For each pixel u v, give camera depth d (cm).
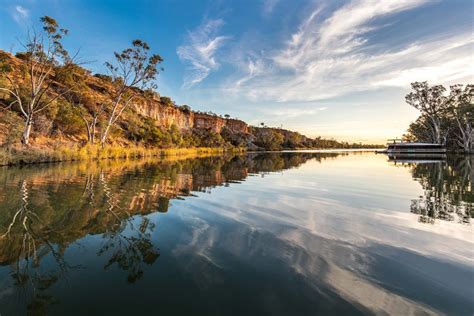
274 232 531
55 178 1210
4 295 301
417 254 421
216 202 816
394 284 326
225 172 1803
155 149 4122
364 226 577
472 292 309
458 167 2130
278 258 404
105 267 370
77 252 421
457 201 839
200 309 275
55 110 2988
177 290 311
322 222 608
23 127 2255
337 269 368
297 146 14462
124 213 656
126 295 301
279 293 304
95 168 1739
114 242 465
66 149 2270
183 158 3566
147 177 1370
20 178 1168
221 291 310
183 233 518
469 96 5588
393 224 590
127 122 4709
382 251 433
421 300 292
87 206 712
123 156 3059
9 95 2639
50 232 509
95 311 273
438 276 348
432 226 576
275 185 1215
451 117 6119
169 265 377
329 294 304
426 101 6288
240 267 372
